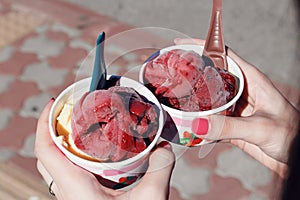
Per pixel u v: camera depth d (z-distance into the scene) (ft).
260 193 2.39
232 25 3.65
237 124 1.53
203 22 3.67
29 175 2.41
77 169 1.32
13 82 3.02
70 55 3.28
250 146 1.79
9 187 2.35
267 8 3.82
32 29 3.52
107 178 1.34
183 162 2.49
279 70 3.21
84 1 3.82
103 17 3.67
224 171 2.48
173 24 3.66
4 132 2.65
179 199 2.34
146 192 1.32
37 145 1.37
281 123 1.56
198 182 2.42
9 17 3.64
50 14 3.66
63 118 1.36
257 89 1.66
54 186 1.48
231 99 1.49
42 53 3.28
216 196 2.37
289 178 0.67
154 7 3.83
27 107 2.83
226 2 3.91
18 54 3.26
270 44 3.45
